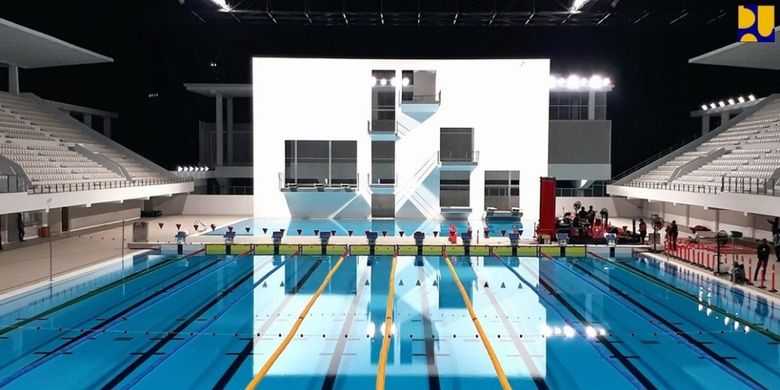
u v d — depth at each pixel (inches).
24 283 593.6
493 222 1162.6
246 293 566.9
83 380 348.5
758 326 455.5
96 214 1094.4
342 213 1222.9
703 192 890.1
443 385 343.6
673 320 476.1
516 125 1202.6
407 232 987.3
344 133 1208.2
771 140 1003.9
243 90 1446.9
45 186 871.1
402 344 416.2
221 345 411.2
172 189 1211.9
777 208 700.0
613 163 1558.8
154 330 446.3
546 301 539.5
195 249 812.6
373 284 608.7
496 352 399.9
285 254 799.7
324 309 508.7
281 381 347.6
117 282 613.9
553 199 847.1
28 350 400.2
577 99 1379.2
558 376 357.1
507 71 1199.6
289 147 1216.8
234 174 1486.2
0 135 956.6
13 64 1183.6
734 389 336.5
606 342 420.8
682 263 724.7
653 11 1123.9
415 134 1206.3
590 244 820.6
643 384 344.5
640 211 1293.1
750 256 743.1
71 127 1223.5
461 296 557.9
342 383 345.7
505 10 1123.3
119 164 1117.7
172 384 342.3
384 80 1210.0
